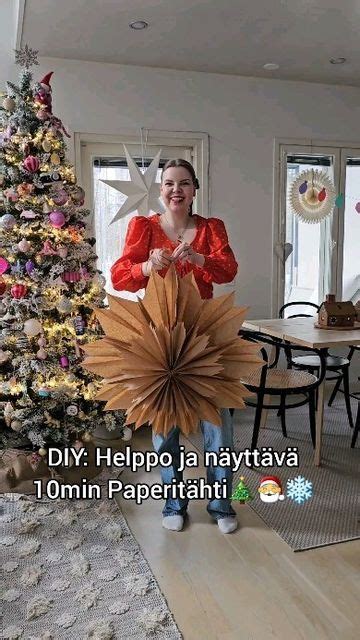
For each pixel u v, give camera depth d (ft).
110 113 12.39
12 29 11.31
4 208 8.71
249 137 13.56
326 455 10.00
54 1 8.95
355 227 15.03
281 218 14.14
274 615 5.73
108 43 10.95
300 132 13.99
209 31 10.30
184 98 12.90
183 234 6.77
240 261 13.92
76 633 5.47
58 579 6.37
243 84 13.32
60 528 7.53
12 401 9.15
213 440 6.83
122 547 7.04
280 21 9.80
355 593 6.09
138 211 12.31
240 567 6.59
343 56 11.79
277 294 14.35
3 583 6.31
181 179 6.54
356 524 7.59
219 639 5.38
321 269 14.92
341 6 9.14
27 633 5.48
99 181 12.74
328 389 14.47
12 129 8.70
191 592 6.13
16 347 8.84
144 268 5.83
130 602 5.94
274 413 12.43
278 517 7.79
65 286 8.86
